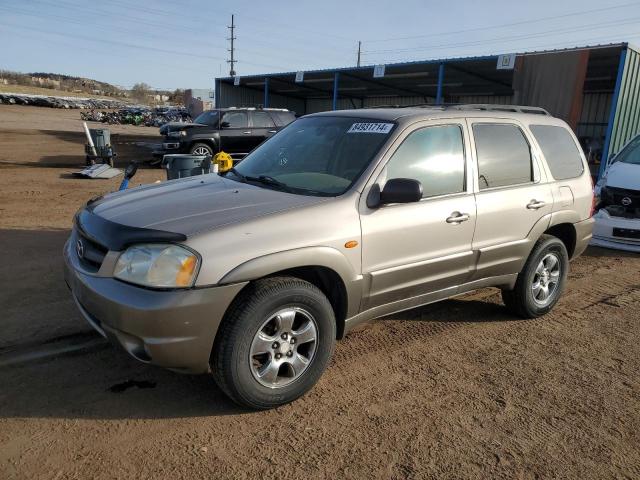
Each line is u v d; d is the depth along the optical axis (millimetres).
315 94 30797
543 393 3605
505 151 4477
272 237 3068
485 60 16344
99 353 3811
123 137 30062
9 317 4328
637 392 3676
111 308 2855
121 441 2863
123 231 2975
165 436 2930
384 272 3600
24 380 3410
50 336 4023
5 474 2562
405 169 3746
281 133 4641
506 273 4559
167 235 2871
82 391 3324
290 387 3248
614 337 4617
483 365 3973
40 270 5539
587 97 21672
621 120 13492
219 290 2877
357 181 3533
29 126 31750
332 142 4035
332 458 2820
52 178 12781
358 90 27906
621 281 6340
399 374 3768
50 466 2637
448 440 3029
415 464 2809
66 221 7977
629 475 2812
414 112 4082
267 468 2713
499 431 3143
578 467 2854
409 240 3695
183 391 3389
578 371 3949
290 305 3146
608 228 7488
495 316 4977
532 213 4574
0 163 15219
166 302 2771
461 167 4098
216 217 3115
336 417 3197
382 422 3168
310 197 3455
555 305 5176
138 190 3904
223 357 2961
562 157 5043
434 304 5227
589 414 3373
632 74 13453
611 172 7977
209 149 16094
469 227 4082
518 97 15445
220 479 2615
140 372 3586
